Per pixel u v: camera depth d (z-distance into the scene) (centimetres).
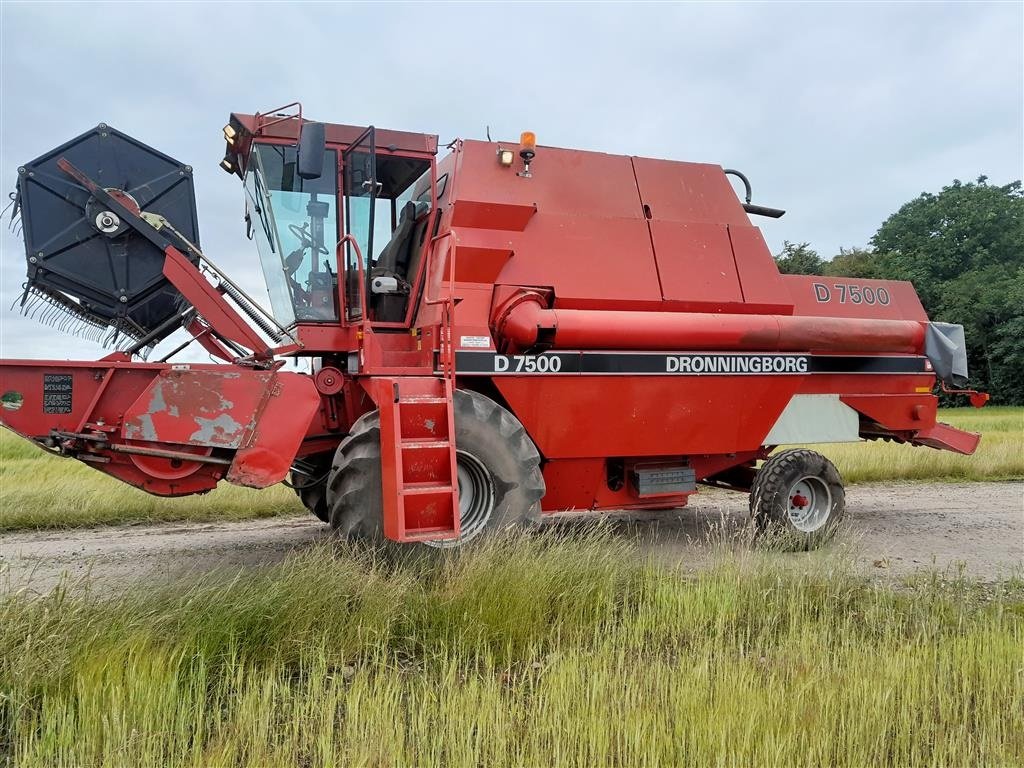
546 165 645
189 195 589
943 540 738
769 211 751
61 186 559
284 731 301
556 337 580
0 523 785
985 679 348
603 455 619
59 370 500
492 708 303
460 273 581
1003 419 2873
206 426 506
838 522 698
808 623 414
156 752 281
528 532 525
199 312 565
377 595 421
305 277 598
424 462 486
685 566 586
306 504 702
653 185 684
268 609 381
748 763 280
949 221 6488
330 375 602
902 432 787
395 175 632
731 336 648
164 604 385
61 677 318
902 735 302
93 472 1132
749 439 676
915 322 767
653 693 328
